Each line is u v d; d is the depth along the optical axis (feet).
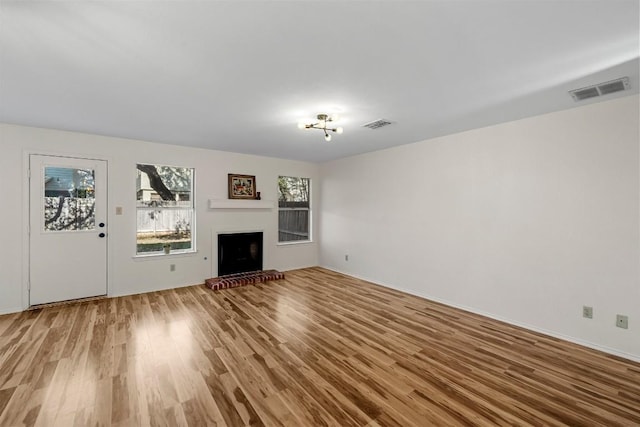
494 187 11.25
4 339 9.08
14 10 4.61
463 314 11.67
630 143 8.25
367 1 4.51
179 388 6.72
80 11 4.68
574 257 9.30
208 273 16.21
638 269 8.17
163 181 15.10
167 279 14.93
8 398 6.30
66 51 5.96
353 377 7.24
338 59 6.34
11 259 11.39
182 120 10.70
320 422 5.71
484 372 7.51
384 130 12.00
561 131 9.54
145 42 5.65
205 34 5.40
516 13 4.79
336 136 13.01
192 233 15.89
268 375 7.28
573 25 5.10
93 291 13.07
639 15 4.79
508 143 10.84
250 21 5.01
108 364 7.70
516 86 7.68
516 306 10.63
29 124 11.32
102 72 6.91
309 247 20.61
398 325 10.50
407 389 6.78
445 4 4.59
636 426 5.67
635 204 8.20
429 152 13.58
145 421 5.68
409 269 14.53
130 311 11.64
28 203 11.68
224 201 16.33
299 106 9.20
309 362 7.91
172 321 10.67
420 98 8.53
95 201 13.03
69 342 8.93
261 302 12.91
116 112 9.82
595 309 8.89
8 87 7.76
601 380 7.20
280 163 19.01
